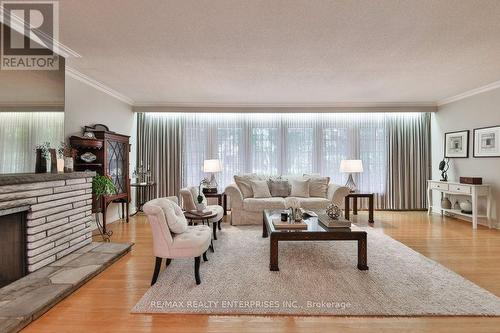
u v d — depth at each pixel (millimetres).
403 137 6117
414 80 4285
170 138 6117
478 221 4945
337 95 5250
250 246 3600
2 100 2400
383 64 3564
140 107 5852
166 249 2482
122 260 3105
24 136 2631
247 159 6156
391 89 4828
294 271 2770
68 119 3838
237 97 5406
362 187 6180
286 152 6164
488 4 2188
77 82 4023
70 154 3824
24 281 2375
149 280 2592
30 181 2484
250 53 3197
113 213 5066
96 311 2064
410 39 2826
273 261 2795
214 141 6156
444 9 2264
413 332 1825
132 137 5879
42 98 2871
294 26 2557
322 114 6152
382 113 6145
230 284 2480
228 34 2719
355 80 4277
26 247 2516
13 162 2508
